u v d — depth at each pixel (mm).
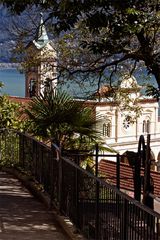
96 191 7117
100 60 14992
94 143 13898
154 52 13250
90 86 15617
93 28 10758
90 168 13430
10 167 15016
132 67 16250
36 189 11805
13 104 17844
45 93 14500
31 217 9602
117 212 6246
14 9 10961
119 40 12352
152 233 5008
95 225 7152
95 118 14227
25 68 16469
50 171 10570
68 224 8438
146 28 11750
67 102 14266
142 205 5242
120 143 48688
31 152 13234
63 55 15656
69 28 10734
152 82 16922
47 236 8312
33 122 14289
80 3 10102
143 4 10898
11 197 11570
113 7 10617
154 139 53688
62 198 9172
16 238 8133
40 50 15961
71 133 13969
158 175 12430
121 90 16719
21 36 15406
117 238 6219
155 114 53188
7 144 15359
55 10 10656
